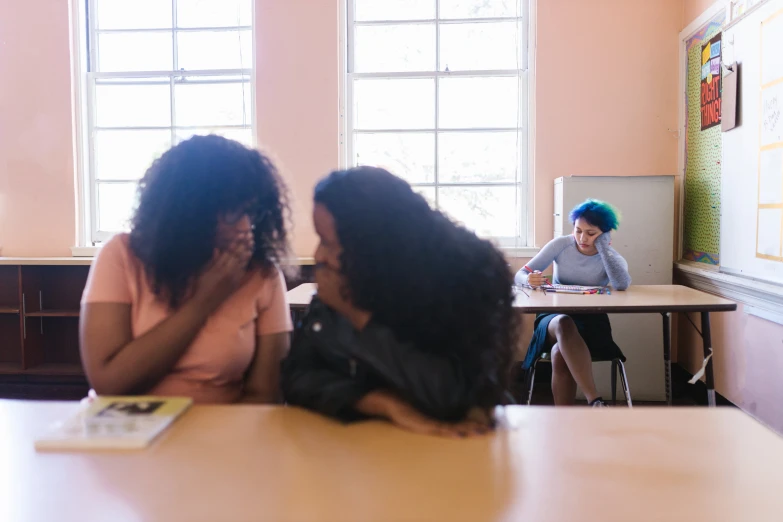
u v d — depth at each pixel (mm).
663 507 679
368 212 955
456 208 4234
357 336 947
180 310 1154
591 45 3943
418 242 944
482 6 4125
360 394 950
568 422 958
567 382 2912
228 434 901
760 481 747
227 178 1182
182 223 1163
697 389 3725
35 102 4215
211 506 681
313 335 996
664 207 3666
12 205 4258
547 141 4008
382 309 941
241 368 1280
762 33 2758
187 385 1229
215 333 1234
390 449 843
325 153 4113
